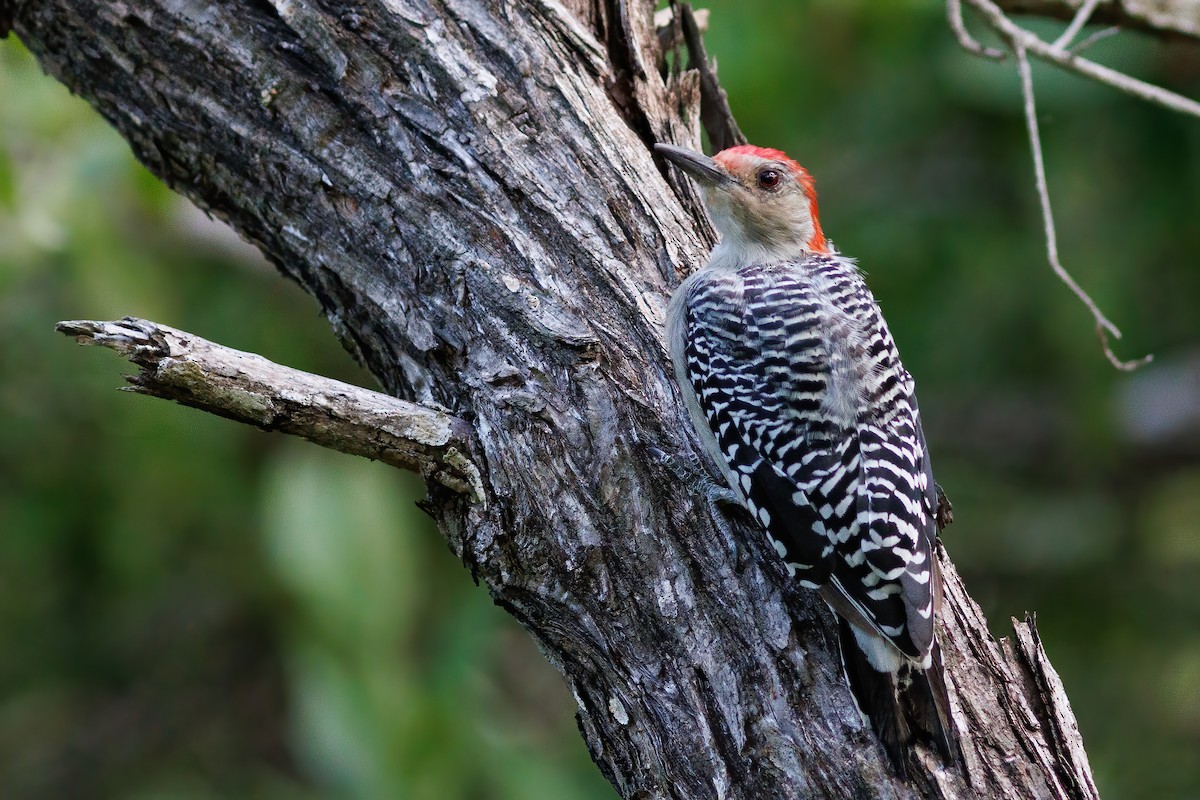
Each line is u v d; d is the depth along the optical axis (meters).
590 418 7.96
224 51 8.65
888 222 14.38
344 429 7.62
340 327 9.00
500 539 7.78
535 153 8.65
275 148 8.69
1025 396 15.80
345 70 8.59
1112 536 15.66
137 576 14.34
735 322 8.50
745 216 9.39
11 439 14.05
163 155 9.12
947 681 7.82
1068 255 13.80
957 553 15.75
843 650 7.70
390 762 11.41
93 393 14.04
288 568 11.74
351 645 11.63
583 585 7.85
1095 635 15.32
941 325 14.38
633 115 9.45
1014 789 7.55
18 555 14.29
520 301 8.22
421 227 8.48
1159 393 16.09
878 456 8.10
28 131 12.80
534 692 14.59
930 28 13.25
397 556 11.95
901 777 7.49
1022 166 13.85
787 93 13.41
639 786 7.92
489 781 12.03
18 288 13.97
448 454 7.73
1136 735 14.38
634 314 8.59
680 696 7.79
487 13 8.76
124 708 15.30
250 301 13.74
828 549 7.92
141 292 12.93
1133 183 13.62
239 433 14.16
